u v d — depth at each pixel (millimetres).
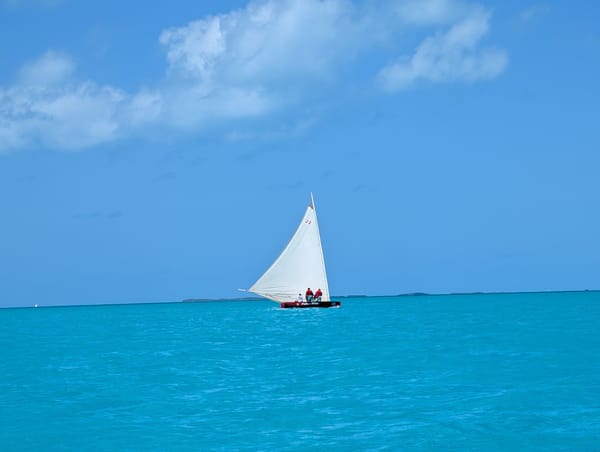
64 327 91250
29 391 29047
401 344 48188
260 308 173750
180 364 38531
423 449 18094
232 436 19906
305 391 27734
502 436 19281
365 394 26625
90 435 20406
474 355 39562
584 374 30922
